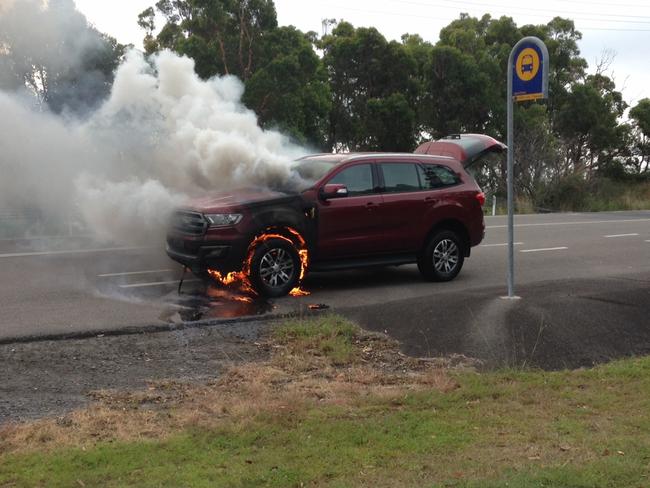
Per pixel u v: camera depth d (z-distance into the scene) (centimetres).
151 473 441
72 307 938
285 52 2698
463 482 428
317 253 1036
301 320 857
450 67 3744
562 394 617
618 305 921
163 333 818
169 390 628
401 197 1099
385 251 1096
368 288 1105
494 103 3778
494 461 464
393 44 3538
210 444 491
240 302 971
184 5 2658
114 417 548
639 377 670
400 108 3388
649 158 4609
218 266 973
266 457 469
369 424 532
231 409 566
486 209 2919
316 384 643
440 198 1139
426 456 473
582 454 476
